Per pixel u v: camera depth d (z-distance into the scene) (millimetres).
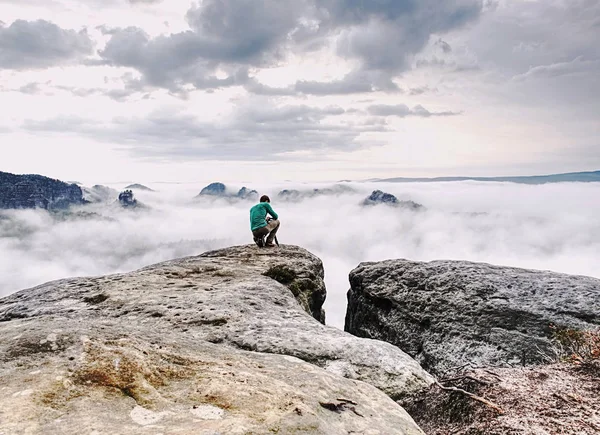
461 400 5227
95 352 3717
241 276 13812
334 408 3750
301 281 15859
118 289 11586
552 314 11805
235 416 3174
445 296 13922
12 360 3547
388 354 7309
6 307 11109
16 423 2760
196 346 4605
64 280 13102
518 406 4773
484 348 11906
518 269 14945
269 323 8703
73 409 3020
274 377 4113
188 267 14828
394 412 4105
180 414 3152
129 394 3357
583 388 5172
